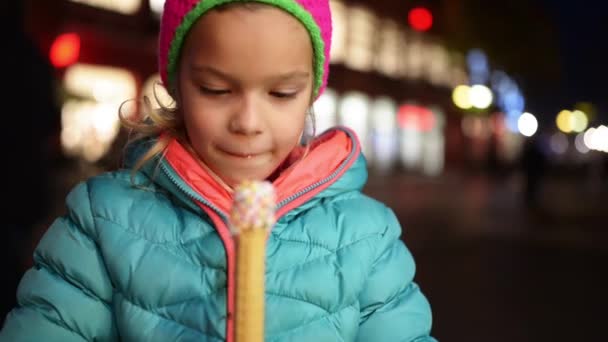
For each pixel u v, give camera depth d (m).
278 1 0.97
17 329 1.14
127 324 1.10
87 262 1.15
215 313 1.06
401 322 1.21
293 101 1.02
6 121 2.49
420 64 26.09
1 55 2.49
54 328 1.13
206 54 0.97
